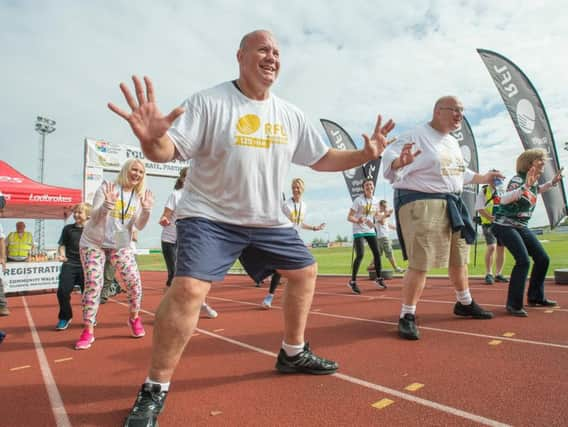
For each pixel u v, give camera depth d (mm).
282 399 2137
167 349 1903
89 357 3260
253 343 3479
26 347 3729
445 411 1895
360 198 7105
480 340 3166
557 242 16875
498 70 9141
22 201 9992
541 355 2697
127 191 3947
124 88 1705
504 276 7578
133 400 2250
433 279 8195
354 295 6582
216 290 8688
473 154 11344
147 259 33750
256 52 2170
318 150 2484
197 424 1874
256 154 2133
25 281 9852
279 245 2309
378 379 2383
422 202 3494
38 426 1941
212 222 2070
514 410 1869
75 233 4797
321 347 3205
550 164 8555
